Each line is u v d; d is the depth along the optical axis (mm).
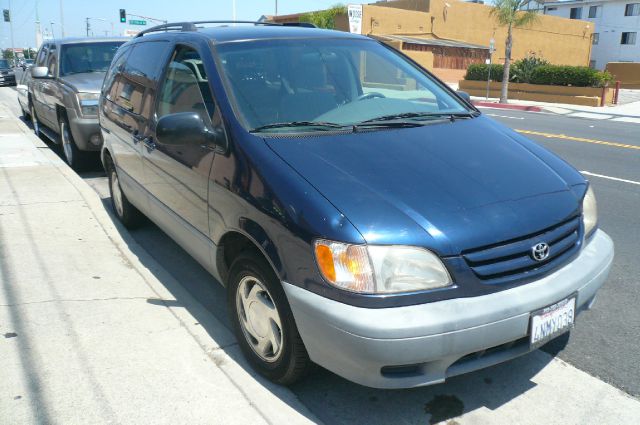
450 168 3021
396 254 2514
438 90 4301
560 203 2971
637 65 38375
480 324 2518
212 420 2764
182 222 3863
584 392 3094
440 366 2559
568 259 2918
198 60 3863
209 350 3396
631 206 6898
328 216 2600
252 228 2932
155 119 4289
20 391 2924
